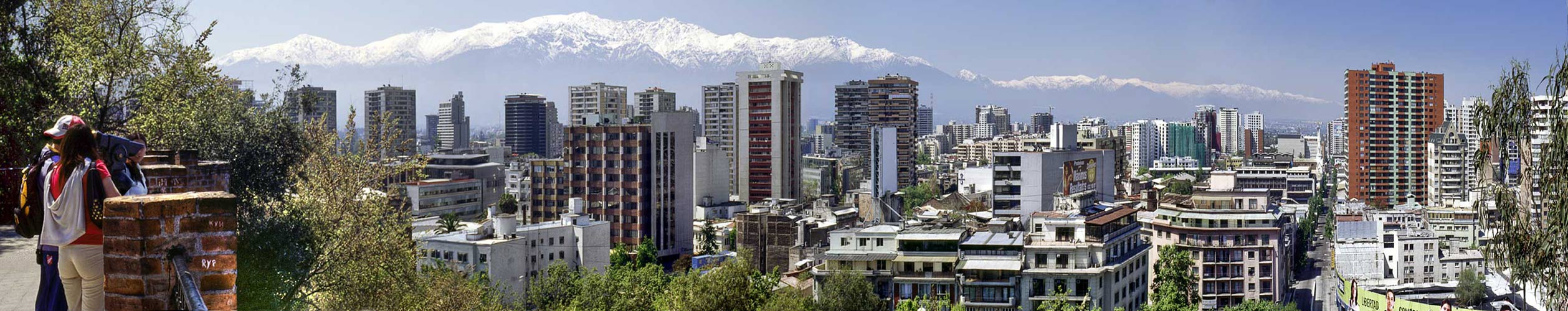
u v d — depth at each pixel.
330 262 38.91
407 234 43.34
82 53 35.50
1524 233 28.47
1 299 17.78
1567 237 26.16
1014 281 99.25
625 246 166.25
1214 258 145.50
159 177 17.77
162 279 11.02
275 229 36.09
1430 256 175.50
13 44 37.25
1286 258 184.12
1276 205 193.38
